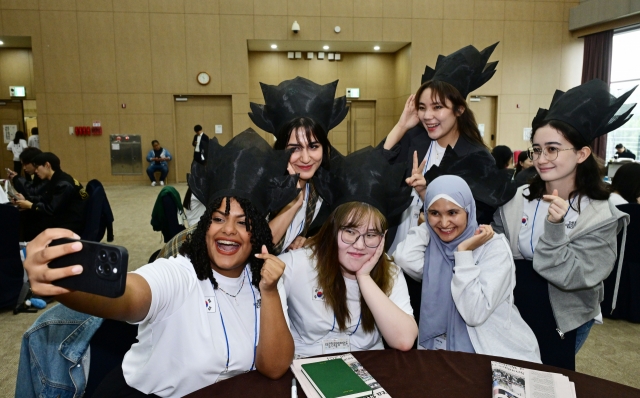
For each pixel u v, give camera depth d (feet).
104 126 32.73
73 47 31.73
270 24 32.55
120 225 19.72
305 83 6.19
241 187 3.85
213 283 3.95
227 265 3.89
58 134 32.48
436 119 6.85
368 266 4.83
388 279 5.10
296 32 32.65
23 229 12.20
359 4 32.81
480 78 7.69
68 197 11.92
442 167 6.50
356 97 36.96
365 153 5.28
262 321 3.77
